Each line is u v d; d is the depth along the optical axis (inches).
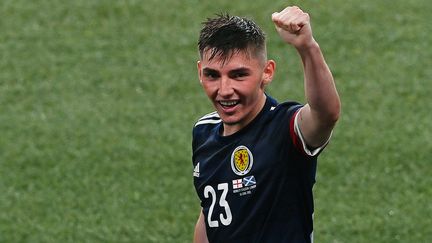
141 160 1316.4
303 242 666.8
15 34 1654.8
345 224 1170.0
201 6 1711.4
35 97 1488.7
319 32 1632.6
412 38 1617.9
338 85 1494.8
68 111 1448.1
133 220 1189.1
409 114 1414.9
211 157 683.4
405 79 1507.1
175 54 1590.8
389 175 1269.7
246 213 668.7
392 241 1135.0
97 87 1513.3
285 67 1552.7
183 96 1481.3
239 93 649.0
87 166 1306.6
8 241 1151.0
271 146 657.6
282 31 607.8
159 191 1247.5
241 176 667.4
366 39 1615.4
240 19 661.3
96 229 1173.1
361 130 1370.6
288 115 655.1
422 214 1188.5
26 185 1267.2
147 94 1489.9
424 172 1273.4
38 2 1739.7
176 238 1151.0
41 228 1177.4
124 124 1409.9
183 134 1378.0
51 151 1342.3
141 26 1665.8
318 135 630.5
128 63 1572.3
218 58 646.5
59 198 1240.8
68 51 1608.0
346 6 1700.3
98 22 1680.6
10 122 1419.8
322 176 1268.5
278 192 657.6
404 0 1722.4
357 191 1240.8
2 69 1562.5
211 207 682.2
